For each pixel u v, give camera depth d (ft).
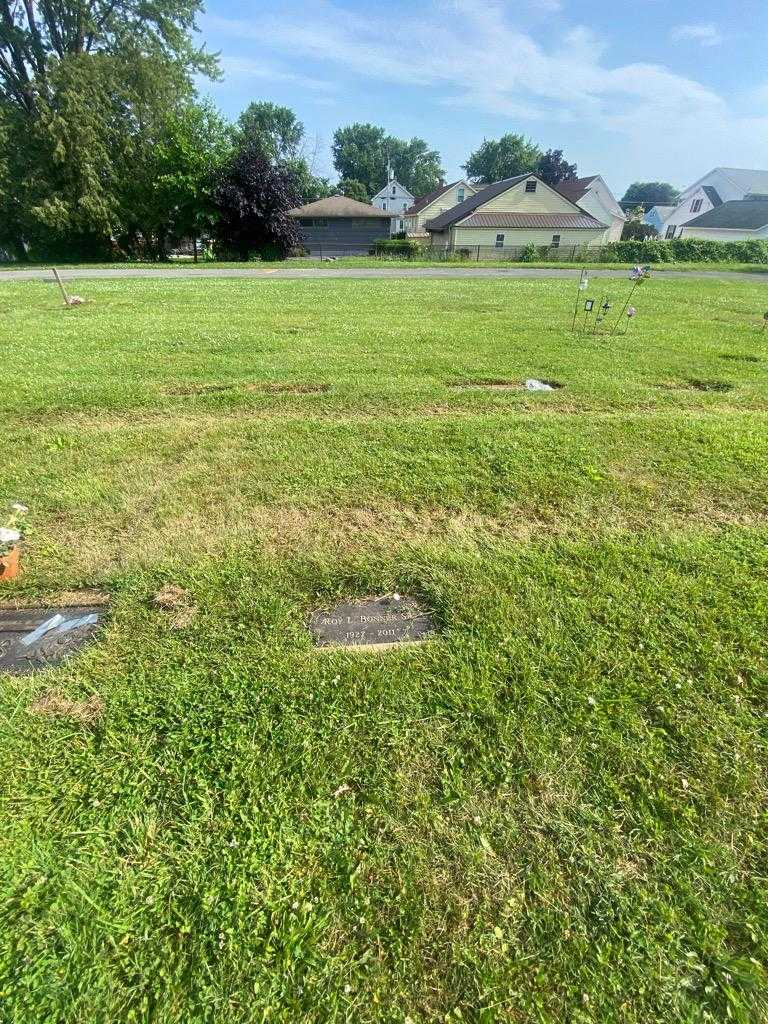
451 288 47.34
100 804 4.74
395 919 4.01
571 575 7.86
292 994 3.61
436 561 8.16
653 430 13.50
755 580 7.82
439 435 13.01
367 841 4.50
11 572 7.65
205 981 3.67
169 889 4.15
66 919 3.97
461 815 4.71
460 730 5.47
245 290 44.73
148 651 6.38
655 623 6.90
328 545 8.59
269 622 6.87
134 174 81.51
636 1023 3.52
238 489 10.37
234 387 16.71
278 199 82.64
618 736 5.40
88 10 77.97
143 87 79.66
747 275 67.05
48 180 76.89
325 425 13.57
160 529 8.98
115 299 37.93
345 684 5.96
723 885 4.24
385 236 134.92
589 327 27.32
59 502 9.77
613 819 4.69
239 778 4.96
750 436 13.16
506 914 4.04
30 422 13.82
